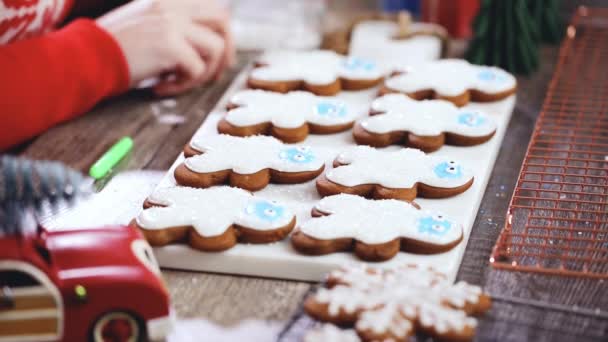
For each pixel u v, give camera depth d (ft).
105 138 2.93
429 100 2.93
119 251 2.21
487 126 2.81
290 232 2.44
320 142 2.81
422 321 2.19
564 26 3.63
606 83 3.19
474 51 3.32
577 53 3.42
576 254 2.44
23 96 2.86
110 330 2.17
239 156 2.64
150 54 3.08
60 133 2.95
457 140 2.79
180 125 2.99
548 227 2.51
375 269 2.31
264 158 2.64
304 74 3.04
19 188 2.17
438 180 2.58
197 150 2.70
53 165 2.26
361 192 2.57
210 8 3.28
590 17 3.66
